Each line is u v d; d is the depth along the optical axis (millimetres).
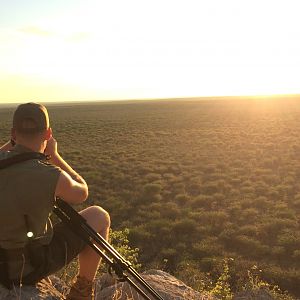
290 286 16141
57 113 173000
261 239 20828
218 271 17141
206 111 137875
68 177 2814
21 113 2795
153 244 20812
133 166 41844
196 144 57219
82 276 3346
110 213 26438
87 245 3254
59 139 73125
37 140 2836
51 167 2781
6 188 2686
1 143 64438
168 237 21312
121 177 36625
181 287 5293
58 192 2768
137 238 21328
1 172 2711
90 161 46812
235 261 17969
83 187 2936
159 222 23109
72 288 3354
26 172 2699
